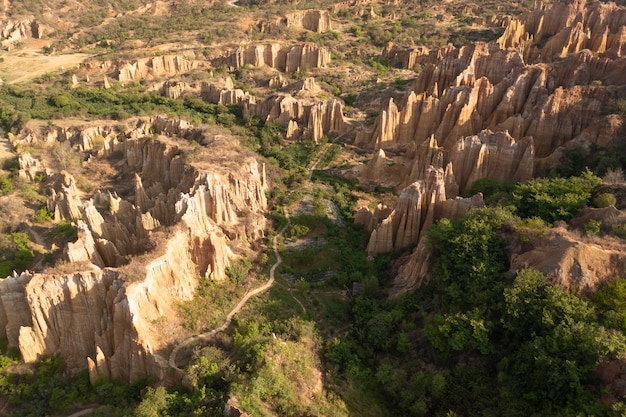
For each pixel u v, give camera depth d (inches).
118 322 1545.3
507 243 1695.4
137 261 1688.0
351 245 2393.0
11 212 2632.9
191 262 1943.9
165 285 1753.2
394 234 2271.2
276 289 2043.6
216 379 1433.3
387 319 1744.6
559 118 2780.5
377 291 1985.7
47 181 3083.2
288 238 2452.0
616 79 2982.3
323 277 2161.7
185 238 1914.4
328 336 1791.3
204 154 2682.1
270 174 3048.7
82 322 1606.8
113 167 3218.5
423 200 2183.8
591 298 1434.5
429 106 3353.8
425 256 1877.5
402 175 3053.6
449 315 1576.0
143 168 2957.7
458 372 1478.8
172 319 1718.8
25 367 1592.0
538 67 3218.5
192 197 2107.5
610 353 1251.2
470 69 3474.4
